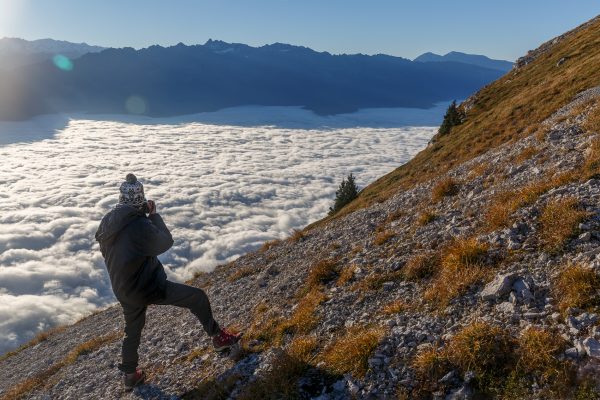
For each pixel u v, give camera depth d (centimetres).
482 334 240
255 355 340
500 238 342
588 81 1304
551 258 294
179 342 446
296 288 464
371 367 260
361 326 312
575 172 394
